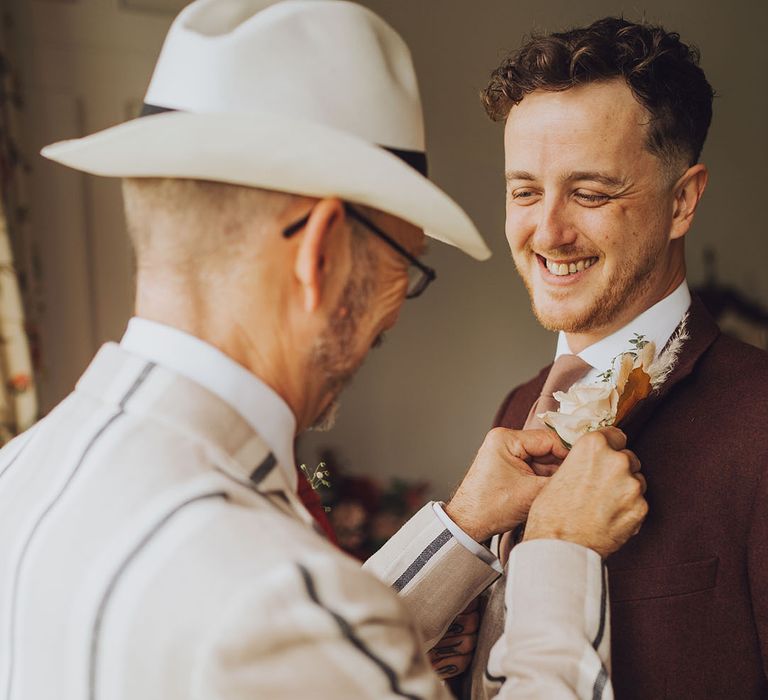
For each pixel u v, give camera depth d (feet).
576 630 2.72
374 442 12.47
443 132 12.42
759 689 3.39
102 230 9.93
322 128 2.15
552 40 3.48
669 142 3.46
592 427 3.29
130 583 2.04
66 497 2.27
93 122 9.75
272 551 2.02
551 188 3.51
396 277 2.63
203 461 2.23
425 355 12.67
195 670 1.90
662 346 3.70
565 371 3.89
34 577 2.22
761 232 15.34
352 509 11.07
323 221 2.33
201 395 2.33
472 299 12.88
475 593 3.54
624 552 3.47
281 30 2.36
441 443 12.87
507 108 3.71
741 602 3.36
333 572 2.03
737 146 15.05
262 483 2.33
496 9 12.61
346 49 2.41
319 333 2.48
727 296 14.70
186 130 2.17
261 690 1.91
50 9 9.43
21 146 9.27
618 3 13.61
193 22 2.50
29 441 2.59
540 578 2.85
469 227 2.39
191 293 2.39
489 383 13.12
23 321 8.59
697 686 3.38
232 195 2.34
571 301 3.66
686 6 14.33
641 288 3.63
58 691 2.12
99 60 9.71
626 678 3.44
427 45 12.20
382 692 2.05
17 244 9.01
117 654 2.02
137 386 2.38
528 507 3.45
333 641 1.98
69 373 9.91
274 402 2.44
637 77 3.35
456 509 3.53
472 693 3.48
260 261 2.37
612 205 3.48
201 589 1.97
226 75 2.34
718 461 3.38
